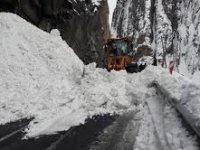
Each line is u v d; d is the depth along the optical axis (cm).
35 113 888
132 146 577
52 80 1170
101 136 674
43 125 786
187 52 11000
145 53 8000
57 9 2428
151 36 10594
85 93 1084
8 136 696
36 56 1348
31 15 2148
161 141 569
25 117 860
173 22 11488
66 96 1052
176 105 719
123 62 1997
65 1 2569
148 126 711
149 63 2075
